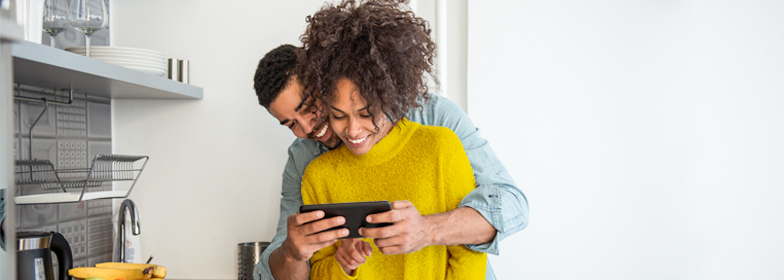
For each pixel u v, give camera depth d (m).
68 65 1.13
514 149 1.75
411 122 1.07
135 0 1.85
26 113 1.41
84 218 1.67
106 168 1.77
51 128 1.51
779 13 1.67
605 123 1.73
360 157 1.05
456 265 1.07
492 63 1.76
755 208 1.68
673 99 1.71
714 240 1.69
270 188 1.81
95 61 1.22
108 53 1.43
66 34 1.61
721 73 1.69
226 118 1.83
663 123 1.71
